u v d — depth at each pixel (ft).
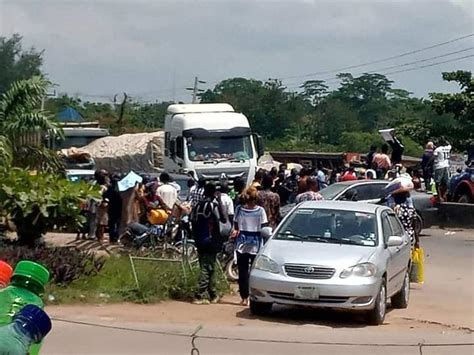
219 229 43.60
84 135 128.26
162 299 43.45
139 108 271.69
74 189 51.96
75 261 43.96
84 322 36.29
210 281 43.98
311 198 54.24
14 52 145.79
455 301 49.44
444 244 78.89
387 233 43.65
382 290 40.52
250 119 265.13
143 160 117.39
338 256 39.86
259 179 61.87
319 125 268.21
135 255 51.13
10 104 63.72
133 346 32.24
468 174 94.12
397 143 102.12
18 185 50.93
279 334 35.86
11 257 43.24
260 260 40.63
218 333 35.47
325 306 38.99
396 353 32.58
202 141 88.43
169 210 59.31
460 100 113.50
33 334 10.27
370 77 306.96
